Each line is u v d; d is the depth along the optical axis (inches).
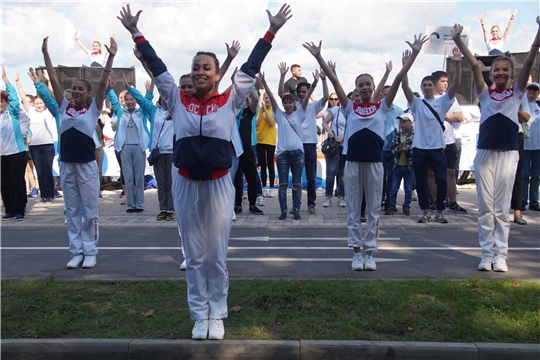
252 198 384.5
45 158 446.0
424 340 151.7
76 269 236.4
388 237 298.5
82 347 152.4
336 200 449.1
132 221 356.5
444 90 346.9
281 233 313.3
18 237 311.3
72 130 229.6
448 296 182.9
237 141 329.4
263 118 433.4
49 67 231.0
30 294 194.4
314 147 375.9
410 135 362.9
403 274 220.8
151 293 193.9
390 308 172.6
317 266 236.4
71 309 177.8
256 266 237.3
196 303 158.2
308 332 157.5
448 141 376.2
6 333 160.4
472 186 542.3
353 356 148.2
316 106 370.0
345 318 165.9
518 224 325.4
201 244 158.2
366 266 227.5
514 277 215.0
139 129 389.7
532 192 374.9
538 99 366.3
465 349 146.4
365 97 223.6
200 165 149.8
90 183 234.1
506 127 220.1
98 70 568.1
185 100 152.8
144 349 151.3
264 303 180.4
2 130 358.6
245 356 149.8
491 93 224.4
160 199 358.9
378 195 223.8
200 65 150.1
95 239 241.1
